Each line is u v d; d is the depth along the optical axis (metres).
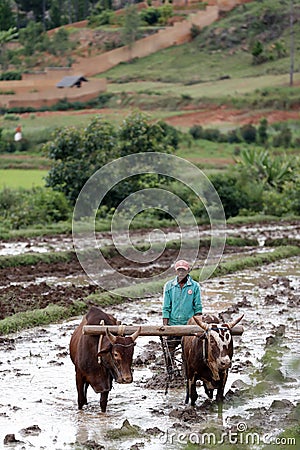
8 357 18.42
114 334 13.44
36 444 12.69
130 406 14.87
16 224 51.03
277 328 21.70
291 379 16.14
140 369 17.64
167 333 13.83
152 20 183.62
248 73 153.50
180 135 114.19
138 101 137.62
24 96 137.50
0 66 161.12
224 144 114.81
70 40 173.50
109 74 160.00
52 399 15.20
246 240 45.78
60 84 142.75
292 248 42.34
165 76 156.12
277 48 160.62
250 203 63.81
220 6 185.12
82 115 127.62
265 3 182.12
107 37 173.75
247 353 18.64
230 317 22.95
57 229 49.69
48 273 33.34
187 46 171.38
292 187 65.69
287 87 140.62
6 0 183.25
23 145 105.81
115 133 57.78
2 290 27.75
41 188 57.19
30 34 173.38
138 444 12.66
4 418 14.02
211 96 137.38
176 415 14.13
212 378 14.07
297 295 27.92
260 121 121.62
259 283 31.06
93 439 12.98
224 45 169.00
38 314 22.69
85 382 14.51
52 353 18.84
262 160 68.88
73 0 194.88
